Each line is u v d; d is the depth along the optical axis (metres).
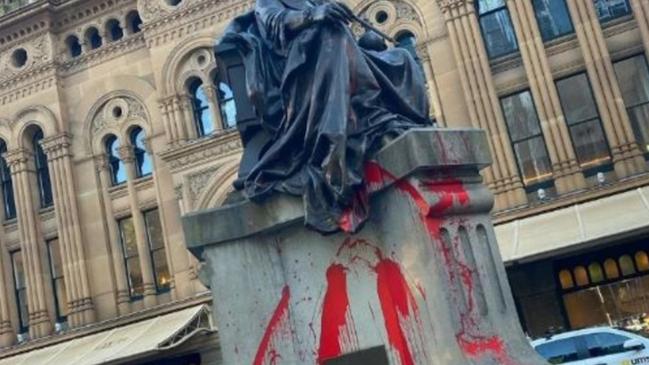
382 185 5.21
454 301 4.88
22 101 27.11
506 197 20.81
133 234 25.69
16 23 27.28
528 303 19.69
